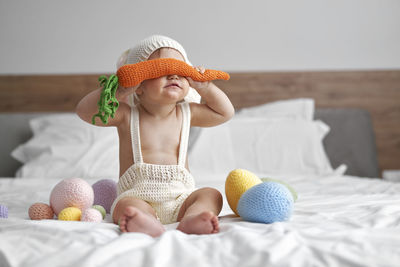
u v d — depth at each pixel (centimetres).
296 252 58
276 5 302
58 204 100
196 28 299
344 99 303
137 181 101
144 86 101
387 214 92
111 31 297
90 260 54
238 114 280
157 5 297
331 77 303
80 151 231
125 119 106
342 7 303
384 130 303
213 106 112
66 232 68
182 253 58
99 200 116
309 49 304
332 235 67
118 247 60
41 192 158
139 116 107
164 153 105
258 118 267
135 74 96
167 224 99
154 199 98
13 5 294
